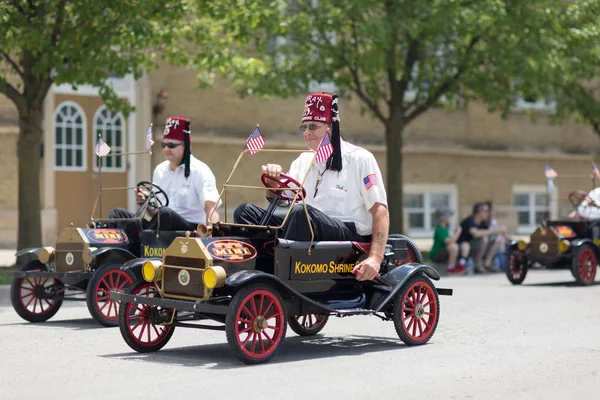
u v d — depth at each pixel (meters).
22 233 18.14
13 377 7.91
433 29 19.84
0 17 15.17
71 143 24.70
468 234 21.48
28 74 18.00
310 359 8.84
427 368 8.36
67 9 17.83
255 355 8.49
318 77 22.14
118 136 25.34
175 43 19.08
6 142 23.66
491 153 33.19
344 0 20.44
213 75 24.14
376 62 20.22
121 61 17.28
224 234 9.07
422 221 31.92
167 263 8.75
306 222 8.95
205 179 12.27
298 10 21.69
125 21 16.38
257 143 9.46
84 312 13.29
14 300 12.02
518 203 34.62
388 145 22.88
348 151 9.68
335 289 9.37
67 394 7.15
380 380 7.76
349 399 6.98
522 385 7.61
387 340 10.20
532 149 34.31
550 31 21.53
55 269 12.07
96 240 11.79
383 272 9.72
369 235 9.70
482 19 20.05
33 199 18.16
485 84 21.84
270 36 20.11
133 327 9.33
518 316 12.38
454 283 18.50
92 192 25.00
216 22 19.08
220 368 8.30
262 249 8.96
